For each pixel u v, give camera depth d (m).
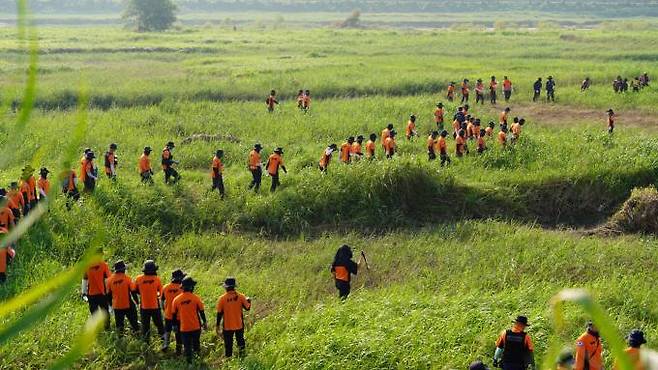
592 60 80.00
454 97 54.94
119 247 23.72
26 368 15.58
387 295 19.69
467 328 17.23
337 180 29.00
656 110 49.88
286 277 22.16
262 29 154.12
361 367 15.66
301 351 16.30
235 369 15.87
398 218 28.02
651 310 19.02
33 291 1.86
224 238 25.23
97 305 17.69
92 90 52.19
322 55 85.62
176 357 17.27
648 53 82.31
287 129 40.78
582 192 30.14
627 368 1.76
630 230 27.89
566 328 17.23
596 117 48.12
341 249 20.06
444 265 22.84
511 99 54.38
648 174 31.00
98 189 26.58
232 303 16.64
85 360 16.36
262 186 29.48
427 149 34.19
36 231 23.11
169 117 43.25
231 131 40.12
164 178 29.73
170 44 100.50
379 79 59.38
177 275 17.27
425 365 15.72
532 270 22.33
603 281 20.75
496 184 30.45
